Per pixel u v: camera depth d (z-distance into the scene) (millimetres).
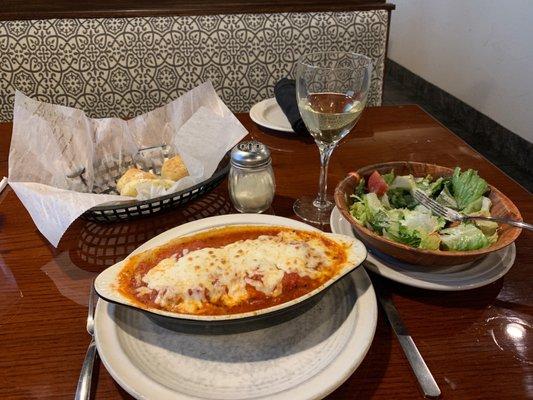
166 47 1507
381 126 1124
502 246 565
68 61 1485
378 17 1573
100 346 474
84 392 461
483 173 913
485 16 2756
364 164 947
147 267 536
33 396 464
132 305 477
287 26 1546
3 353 513
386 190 711
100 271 645
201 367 480
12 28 1449
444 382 481
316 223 742
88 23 1471
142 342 505
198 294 492
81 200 654
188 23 1509
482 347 525
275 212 781
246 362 487
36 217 668
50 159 803
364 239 659
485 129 2895
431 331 547
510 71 2592
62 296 600
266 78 1594
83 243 703
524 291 612
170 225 750
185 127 832
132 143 912
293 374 471
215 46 1528
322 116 718
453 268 614
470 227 621
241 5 1578
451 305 587
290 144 1028
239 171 739
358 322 506
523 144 2549
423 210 680
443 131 1102
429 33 3465
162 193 735
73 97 1537
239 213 771
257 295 500
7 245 694
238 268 517
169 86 1560
